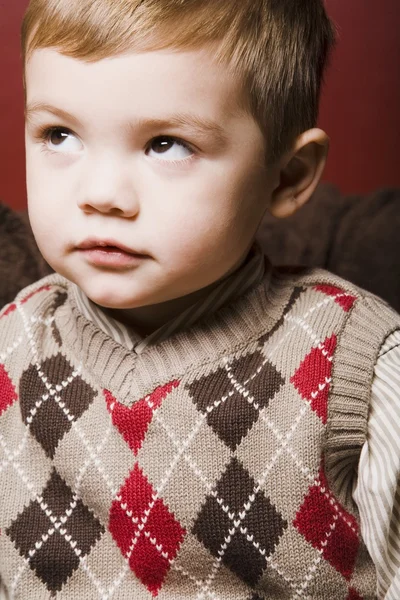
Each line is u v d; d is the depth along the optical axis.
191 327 0.77
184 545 0.73
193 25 0.62
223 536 0.72
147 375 0.75
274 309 0.78
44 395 0.78
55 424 0.77
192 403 0.74
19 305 0.86
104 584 0.75
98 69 0.62
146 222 0.65
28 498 0.78
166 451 0.73
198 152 0.65
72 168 0.66
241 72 0.65
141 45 0.61
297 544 0.72
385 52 0.98
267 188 0.72
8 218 0.99
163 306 0.76
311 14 0.77
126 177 0.64
